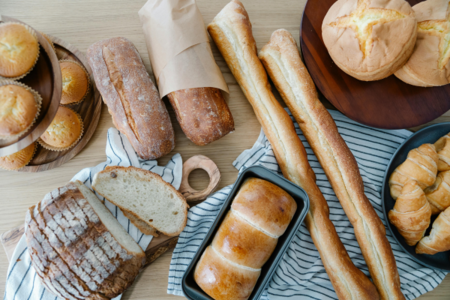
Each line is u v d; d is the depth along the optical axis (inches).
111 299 40.9
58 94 34.7
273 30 46.3
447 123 43.7
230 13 41.0
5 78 34.3
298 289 44.0
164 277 43.2
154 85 40.4
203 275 36.4
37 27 43.8
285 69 41.5
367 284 39.7
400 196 41.5
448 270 43.1
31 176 42.8
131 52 39.9
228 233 36.2
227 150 45.1
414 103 42.3
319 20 42.1
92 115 42.7
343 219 44.8
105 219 39.9
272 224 35.9
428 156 41.3
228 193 41.3
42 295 40.1
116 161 42.1
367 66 37.2
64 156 42.0
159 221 41.9
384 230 41.3
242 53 41.2
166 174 42.9
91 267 36.3
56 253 36.2
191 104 39.0
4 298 41.0
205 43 39.8
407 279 44.4
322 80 41.9
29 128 34.5
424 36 37.5
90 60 39.8
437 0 37.6
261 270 38.4
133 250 39.1
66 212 37.0
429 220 40.4
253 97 41.8
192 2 39.9
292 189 37.7
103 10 44.4
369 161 46.1
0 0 43.4
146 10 39.9
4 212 42.4
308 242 44.5
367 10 36.1
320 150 41.4
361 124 46.1
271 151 43.1
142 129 38.3
